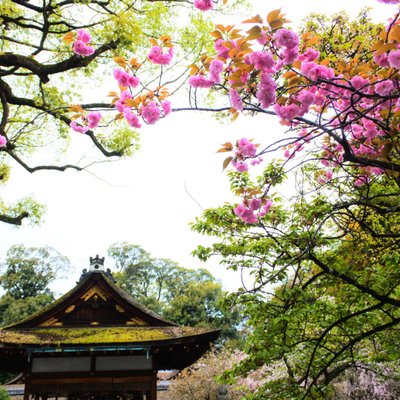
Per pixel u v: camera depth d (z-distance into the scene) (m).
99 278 10.07
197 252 4.82
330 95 2.84
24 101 6.85
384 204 4.02
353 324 4.54
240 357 14.33
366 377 8.41
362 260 4.34
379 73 2.44
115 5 6.47
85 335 9.12
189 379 15.19
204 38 6.33
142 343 8.80
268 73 2.45
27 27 6.43
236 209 3.84
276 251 4.35
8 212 10.05
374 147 3.10
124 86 3.02
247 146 2.92
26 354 8.85
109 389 8.84
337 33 5.41
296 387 4.34
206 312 31.69
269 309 4.29
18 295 34.72
